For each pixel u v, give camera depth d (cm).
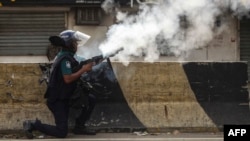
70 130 795
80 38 747
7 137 784
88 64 741
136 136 775
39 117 812
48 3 1953
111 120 812
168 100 828
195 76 837
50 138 756
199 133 811
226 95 838
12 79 820
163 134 799
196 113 824
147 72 833
